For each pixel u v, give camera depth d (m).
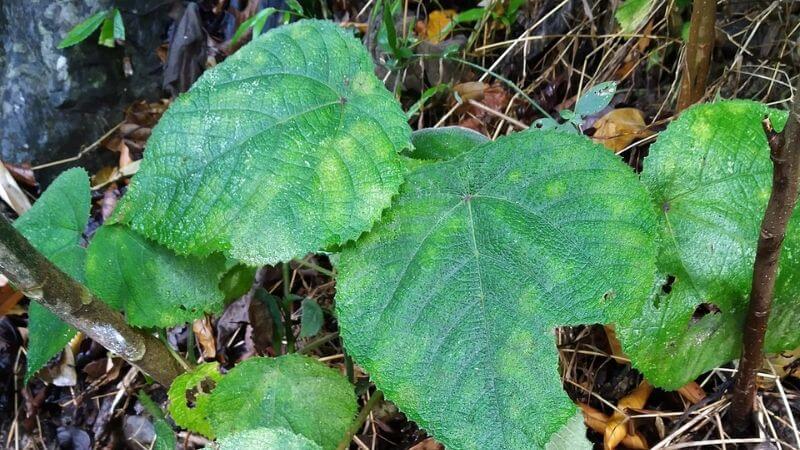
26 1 0.73
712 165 0.38
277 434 0.34
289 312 0.53
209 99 0.36
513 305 0.33
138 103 0.78
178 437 0.58
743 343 0.40
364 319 0.34
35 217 0.44
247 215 0.34
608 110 0.63
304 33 0.37
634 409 0.50
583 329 0.53
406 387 0.33
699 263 0.38
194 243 0.35
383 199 0.34
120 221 0.36
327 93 0.36
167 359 0.44
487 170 0.35
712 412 0.48
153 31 0.78
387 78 0.68
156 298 0.40
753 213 0.38
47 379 0.64
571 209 0.34
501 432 0.32
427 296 0.33
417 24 0.74
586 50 0.68
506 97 0.68
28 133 0.74
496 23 0.71
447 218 0.34
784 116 0.38
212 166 0.35
